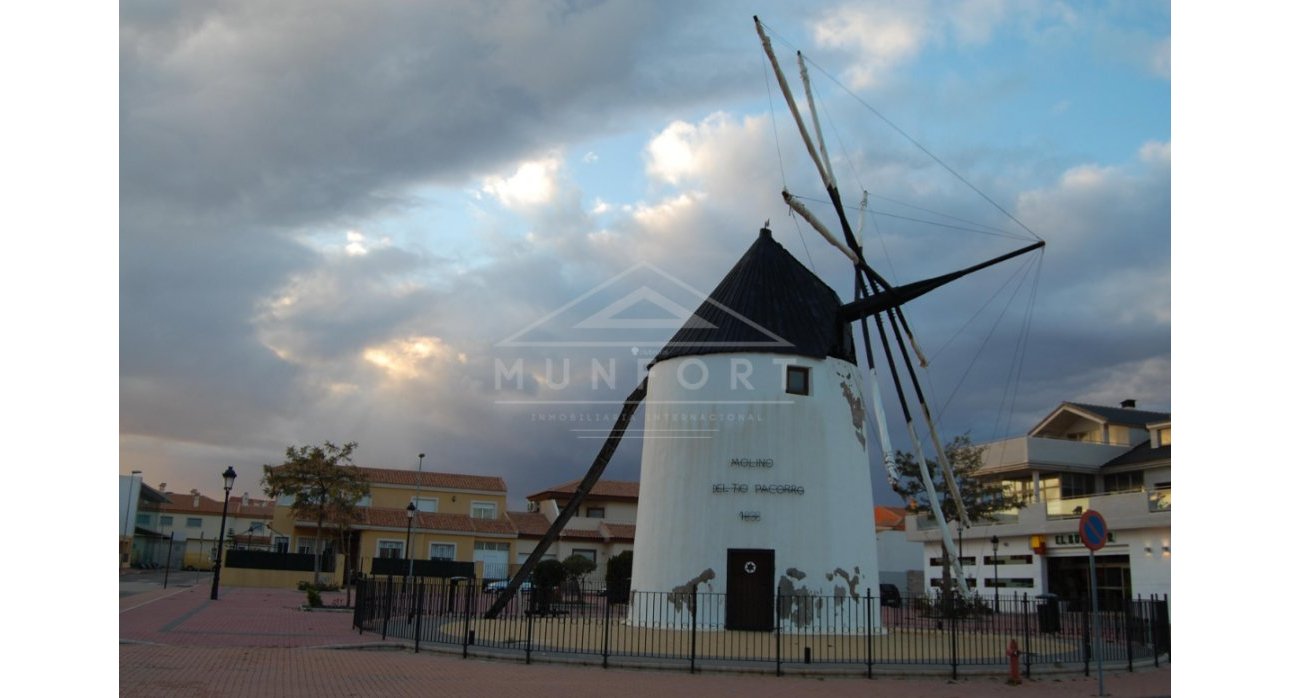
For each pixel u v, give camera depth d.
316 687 14.21
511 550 60.22
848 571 23.62
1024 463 46.62
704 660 17.73
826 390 24.77
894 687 16.09
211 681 14.33
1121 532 41.56
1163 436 47.16
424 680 15.27
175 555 83.94
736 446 23.89
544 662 17.88
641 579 24.56
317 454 53.56
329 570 54.53
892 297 25.94
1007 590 47.72
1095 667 18.94
